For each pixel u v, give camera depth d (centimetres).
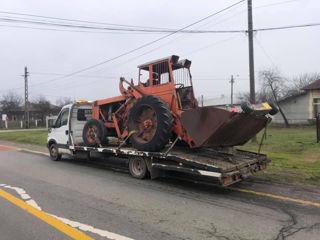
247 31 1328
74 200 505
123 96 816
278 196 524
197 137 552
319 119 1238
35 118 5919
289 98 2672
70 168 842
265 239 342
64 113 958
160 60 700
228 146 660
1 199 514
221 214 430
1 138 2209
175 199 510
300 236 350
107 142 836
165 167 601
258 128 638
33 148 1452
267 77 2803
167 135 621
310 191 556
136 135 698
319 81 2595
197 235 354
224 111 503
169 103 672
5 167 867
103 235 356
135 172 696
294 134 1661
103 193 552
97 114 915
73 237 351
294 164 812
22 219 414
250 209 452
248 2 1313
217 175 496
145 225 388
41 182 650
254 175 700
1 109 5781
